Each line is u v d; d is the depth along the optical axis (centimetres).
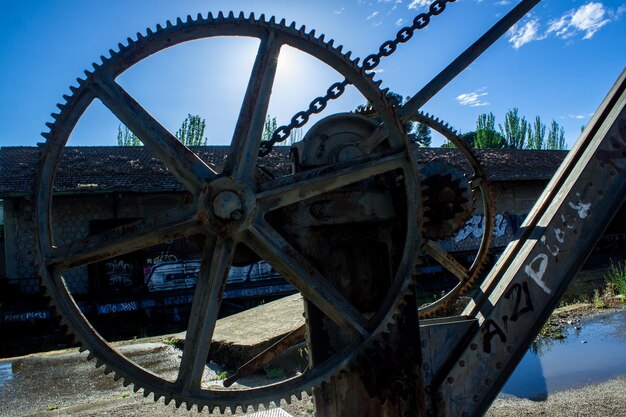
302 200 331
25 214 1762
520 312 333
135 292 1853
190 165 317
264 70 323
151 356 881
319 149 347
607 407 477
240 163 314
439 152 2598
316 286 318
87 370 797
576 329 767
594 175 349
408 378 315
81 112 317
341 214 335
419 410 316
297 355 709
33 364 874
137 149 2264
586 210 346
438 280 2097
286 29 325
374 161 325
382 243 345
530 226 358
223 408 300
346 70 330
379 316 315
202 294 312
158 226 313
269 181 321
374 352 310
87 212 1853
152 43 316
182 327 1708
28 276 1758
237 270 1916
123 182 1877
